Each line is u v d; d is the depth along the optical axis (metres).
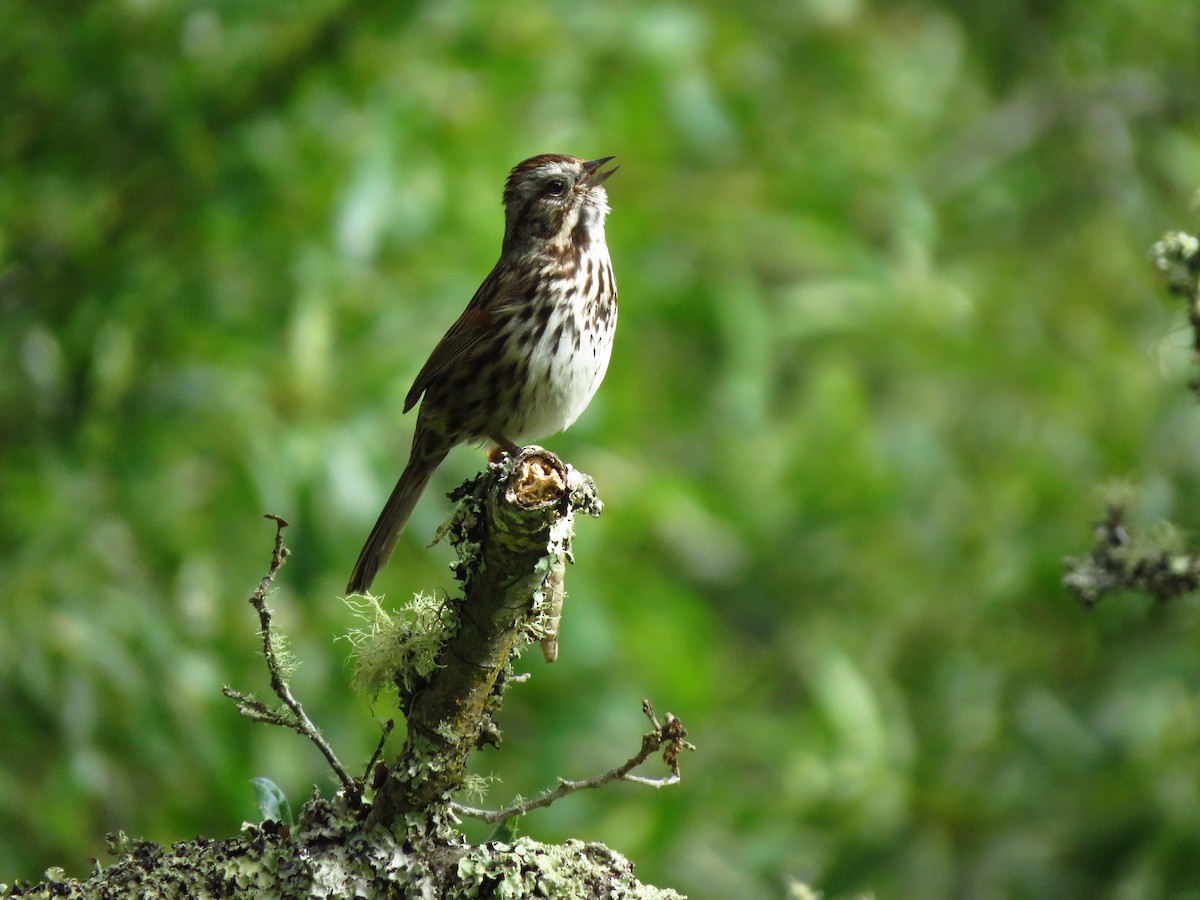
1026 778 12.87
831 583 14.86
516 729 12.42
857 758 12.41
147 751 10.16
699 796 12.72
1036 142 17.27
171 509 10.83
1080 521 13.26
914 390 15.85
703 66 13.38
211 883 4.80
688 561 15.90
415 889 4.83
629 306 12.54
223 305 11.43
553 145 11.98
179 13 11.43
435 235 11.76
